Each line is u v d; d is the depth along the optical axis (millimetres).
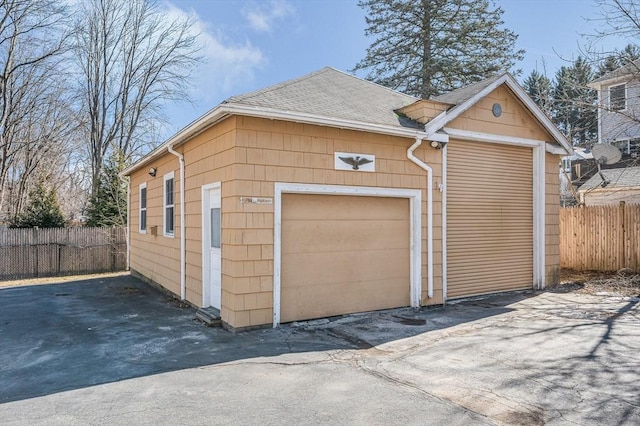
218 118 6352
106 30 22250
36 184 18609
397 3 20031
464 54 19812
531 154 9508
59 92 20953
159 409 3588
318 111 6641
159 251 10562
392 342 5543
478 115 8453
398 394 3875
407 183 7598
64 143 22891
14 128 19938
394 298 7539
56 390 4020
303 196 6684
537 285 9422
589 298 8422
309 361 4805
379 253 7402
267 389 4012
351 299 7094
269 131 6270
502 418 3389
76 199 25000
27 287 11172
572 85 12305
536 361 4715
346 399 3773
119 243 15156
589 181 16812
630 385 4012
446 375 4336
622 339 5488
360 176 7074
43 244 13766
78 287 11070
